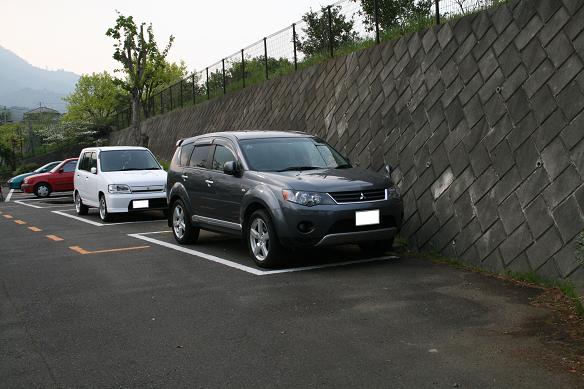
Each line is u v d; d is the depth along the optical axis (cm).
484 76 819
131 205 1285
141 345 444
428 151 880
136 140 3325
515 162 697
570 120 643
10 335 479
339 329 469
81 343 453
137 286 650
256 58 2056
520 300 538
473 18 898
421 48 1014
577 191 597
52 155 5125
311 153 821
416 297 561
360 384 356
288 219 677
